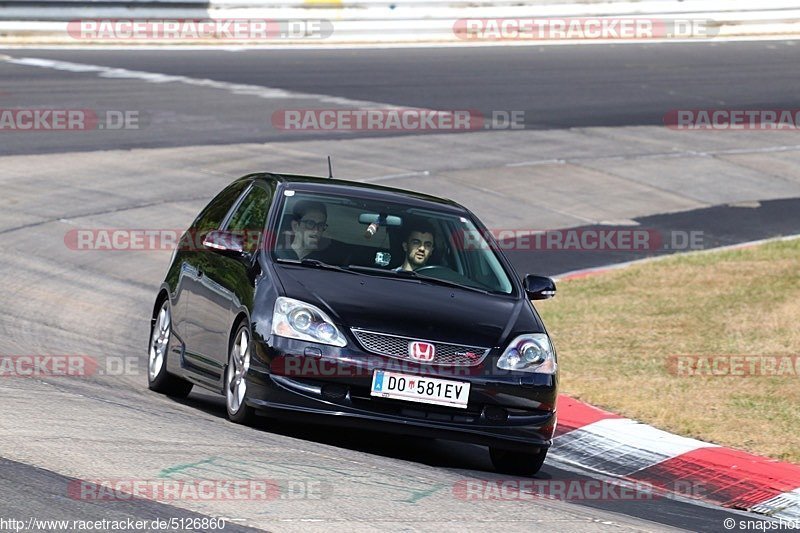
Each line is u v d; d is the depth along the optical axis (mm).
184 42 108875
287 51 106688
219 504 19438
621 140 83062
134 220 58719
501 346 26562
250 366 26219
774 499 27281
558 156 78312
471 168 74062
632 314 47375
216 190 65125
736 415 33719
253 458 23047
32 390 28203
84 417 25219
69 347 37500
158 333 32938
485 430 26125
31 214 57312
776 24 125812
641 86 98312
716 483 28672
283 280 27016
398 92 91438
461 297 27938
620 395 35562
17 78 86625
